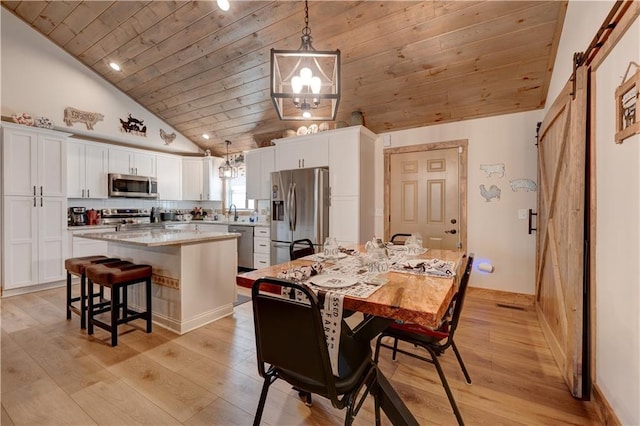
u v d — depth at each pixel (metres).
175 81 4.39
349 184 3.96
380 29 2.89
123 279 2.45
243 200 6.30
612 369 1.51
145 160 5.44
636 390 1.30
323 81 1.95
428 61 3.09
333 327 1.23
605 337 1.59
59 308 3.25
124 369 2.06
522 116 3.42
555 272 2.33
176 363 2.14
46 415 1.61
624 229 1.41
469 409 1.67
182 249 2.66
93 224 4.70
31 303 3.40
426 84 3.37
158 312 2.85
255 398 1.76
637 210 1.31
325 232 4.12
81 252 4.23
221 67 3.89
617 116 1.45
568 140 2.05
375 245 2.07
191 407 1.68
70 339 2.51
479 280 3.65
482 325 2.81
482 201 3.64
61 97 4.28
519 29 2.59
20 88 3.92
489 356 2.25
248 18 3.07
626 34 1.37
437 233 3.92
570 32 2.28
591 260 1.74
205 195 6.19
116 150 5.02
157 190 5.59
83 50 4.23
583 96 1.80
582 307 1.76
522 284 3.43
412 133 4.10
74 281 4.17
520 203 3.44
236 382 1.92
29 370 2.04
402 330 1.71
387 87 3.54
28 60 3.98
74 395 1.78
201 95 4.59
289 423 1.57
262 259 4.97
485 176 3.62
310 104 1.98
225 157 6.45
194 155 6.28
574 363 1.77
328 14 2.85
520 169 3.44
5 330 2.69
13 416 1.60
